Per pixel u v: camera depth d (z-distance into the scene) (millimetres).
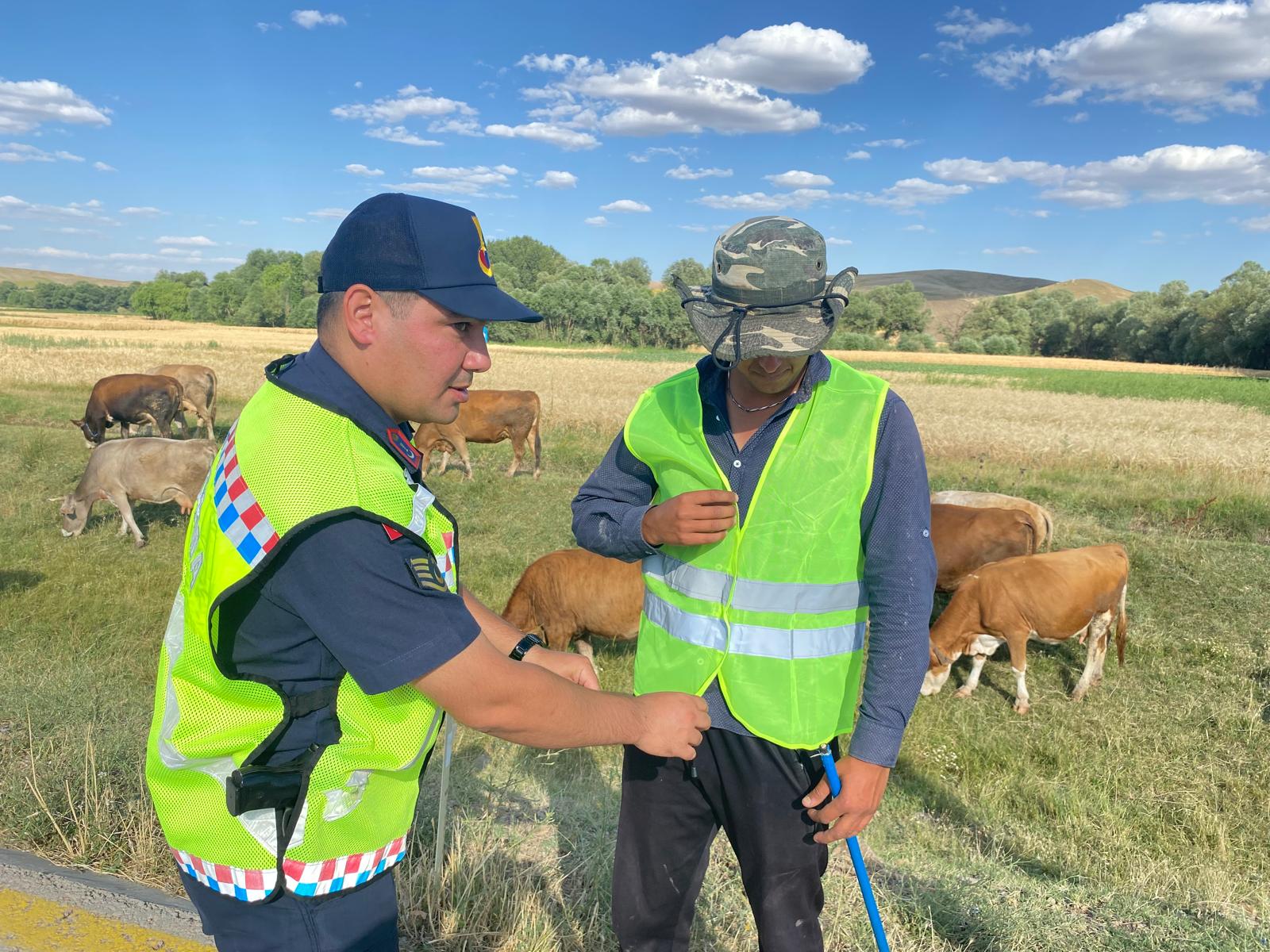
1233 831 4594
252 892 1329
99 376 25328
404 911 2641
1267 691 6508
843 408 1820
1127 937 2943
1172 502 11930
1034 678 7074
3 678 4906
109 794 3133
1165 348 77375
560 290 93875
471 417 13570
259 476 1201
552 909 2742
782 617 1847
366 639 1198
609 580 5953
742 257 1688
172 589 7859
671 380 2061
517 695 1289
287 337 66312
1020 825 4543
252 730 1292
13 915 2502
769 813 1903
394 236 1223
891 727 1737
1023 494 12781
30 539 9633
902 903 3002
